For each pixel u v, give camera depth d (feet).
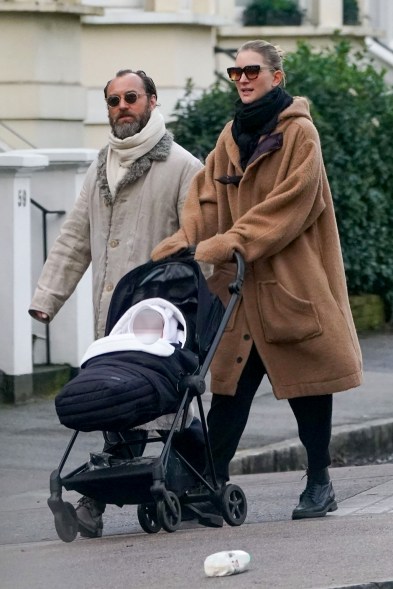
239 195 48.57
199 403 46.09
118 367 44.32
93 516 47.93
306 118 48.44
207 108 98.53
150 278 47.47
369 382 85.92
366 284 106.22
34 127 99.19
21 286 76.79
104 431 45.96
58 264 51.08
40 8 98.02
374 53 136.46
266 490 59.82
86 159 79.05
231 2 125.49
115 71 108.47
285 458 68.23
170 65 109.50
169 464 45.91
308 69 105.09
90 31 107.65
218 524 48.49
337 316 48.73
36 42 98.48
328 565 40.65
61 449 66.54
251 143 48.47
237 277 46.73
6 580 40.47
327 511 50.49
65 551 45.16
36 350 80.23
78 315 80.02
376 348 98.43
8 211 76.18
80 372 45.57
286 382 48.78
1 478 61.11
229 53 116.16
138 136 49.55
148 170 49.98
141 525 48.42
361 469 65.31
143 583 39.27
